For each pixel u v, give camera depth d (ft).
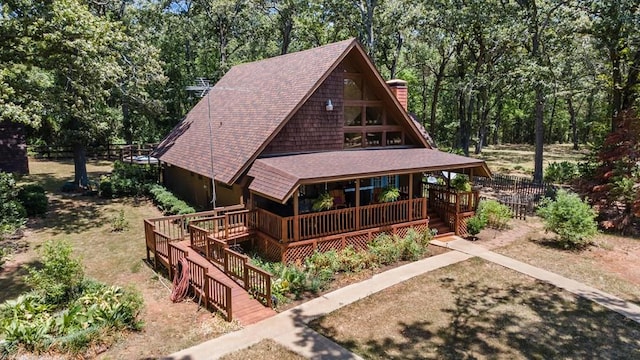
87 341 29.78
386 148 63.87
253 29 138.92
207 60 143.84
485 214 62.23
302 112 55.21
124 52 77.97
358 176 48.32
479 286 42.55
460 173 63.72
